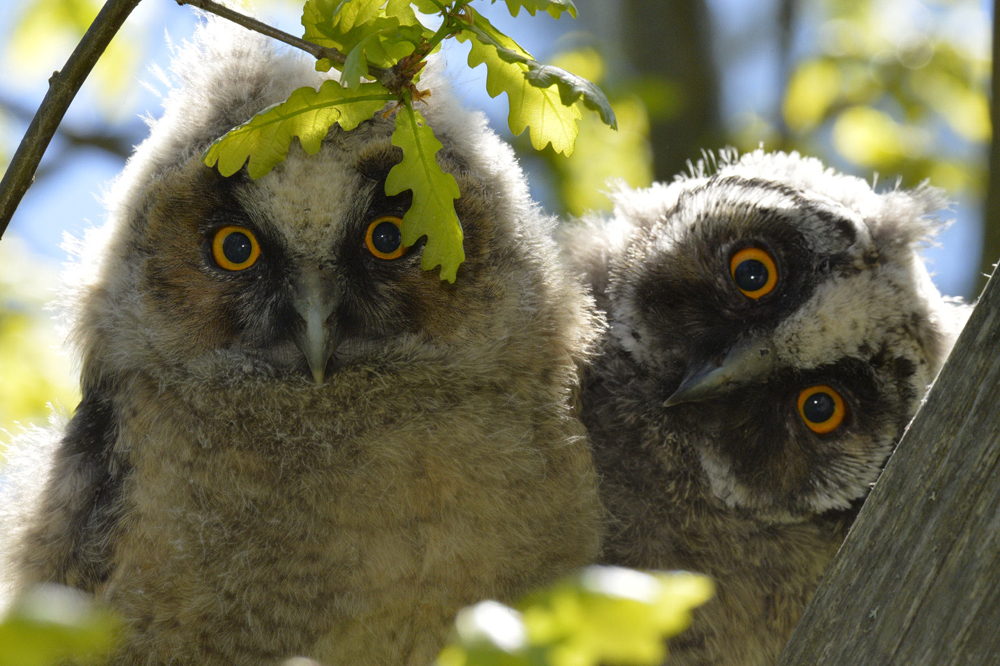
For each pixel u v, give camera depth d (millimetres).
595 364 9180
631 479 8977
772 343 8719
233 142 5875
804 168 9883
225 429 7734
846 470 8906
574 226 10414
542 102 5918
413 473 7590
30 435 9234
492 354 8055
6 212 5293
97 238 8500
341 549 7406
